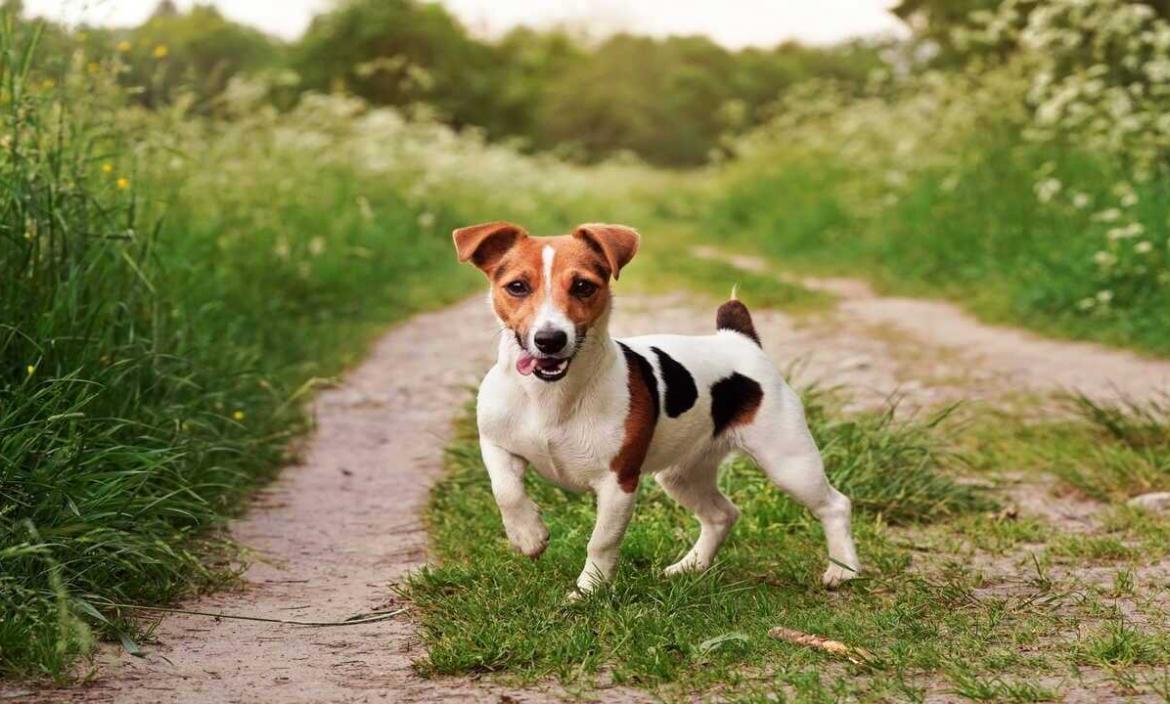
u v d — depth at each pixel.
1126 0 6.04
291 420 3.06
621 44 24.56
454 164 8.04
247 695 1.76
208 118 5.41
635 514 2.40
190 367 2.72
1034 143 5.82
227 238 4.30
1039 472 2.74
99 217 2.64
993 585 2.14
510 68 20.05
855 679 1.79
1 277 2.30
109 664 1.83
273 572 2.22
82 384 2.29
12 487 2.01
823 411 2.85
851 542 2.15
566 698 1.75
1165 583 2.12
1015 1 5.52
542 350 1.91
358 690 1.78
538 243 1.99
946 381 3.56
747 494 2.46
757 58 25.41
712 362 2.12
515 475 2.03
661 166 22.58
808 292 5.44
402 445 3.00
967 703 1.72
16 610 1.85
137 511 2.12
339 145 6.90
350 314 4.76
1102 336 4.06
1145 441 2.88
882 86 9.47
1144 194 4.61
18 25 2.55
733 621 1.96
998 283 5.04
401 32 15.51
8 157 2.44
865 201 7.38
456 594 2.07
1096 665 1.82
